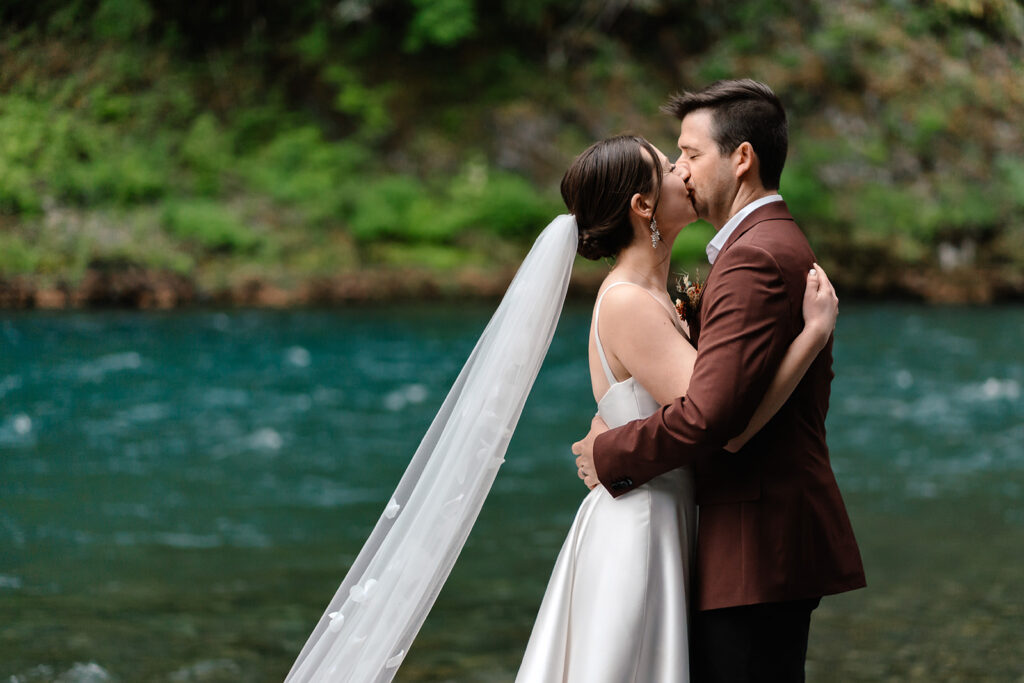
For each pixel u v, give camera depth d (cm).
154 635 390
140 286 1636
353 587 229
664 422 194
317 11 2305
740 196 208
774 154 207
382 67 2330
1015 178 2078
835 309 196
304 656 237
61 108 1538
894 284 2100
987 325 1648
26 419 881
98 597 446
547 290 223
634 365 210
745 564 200
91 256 1591
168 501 649
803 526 201
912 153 2177
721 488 205
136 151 1775
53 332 1326
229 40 2186
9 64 1371
